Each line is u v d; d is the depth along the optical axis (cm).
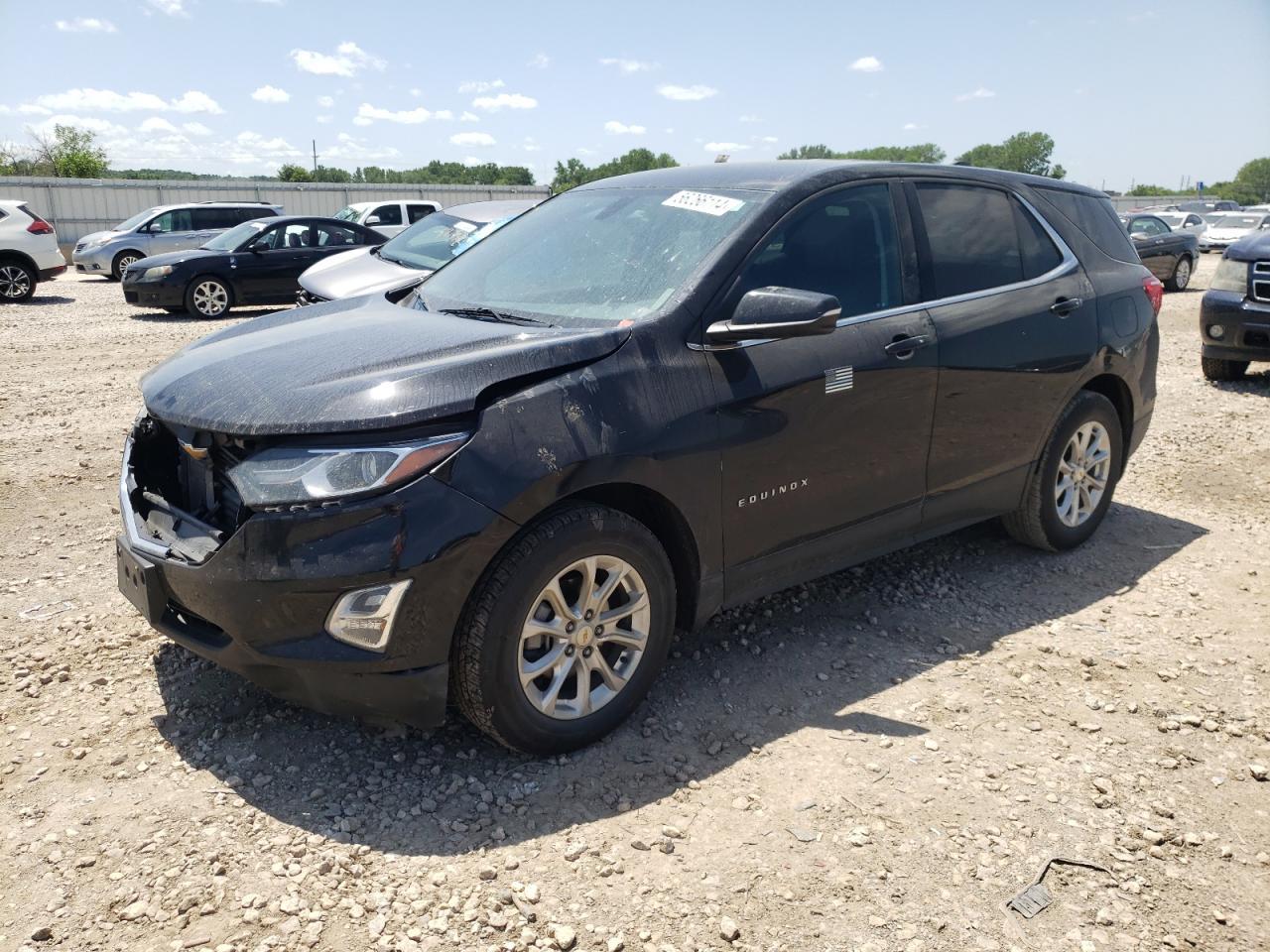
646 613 316
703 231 351
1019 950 237
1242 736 330
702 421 315
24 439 661
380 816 279
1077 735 329
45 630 384
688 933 239
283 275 1497
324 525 263
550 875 257
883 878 259
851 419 359
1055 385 444
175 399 303
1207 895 257
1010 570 470
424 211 1995
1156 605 434
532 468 278
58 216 3212
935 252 402
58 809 277
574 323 333
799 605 425
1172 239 1898
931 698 351
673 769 304
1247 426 761
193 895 246
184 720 324
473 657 281
